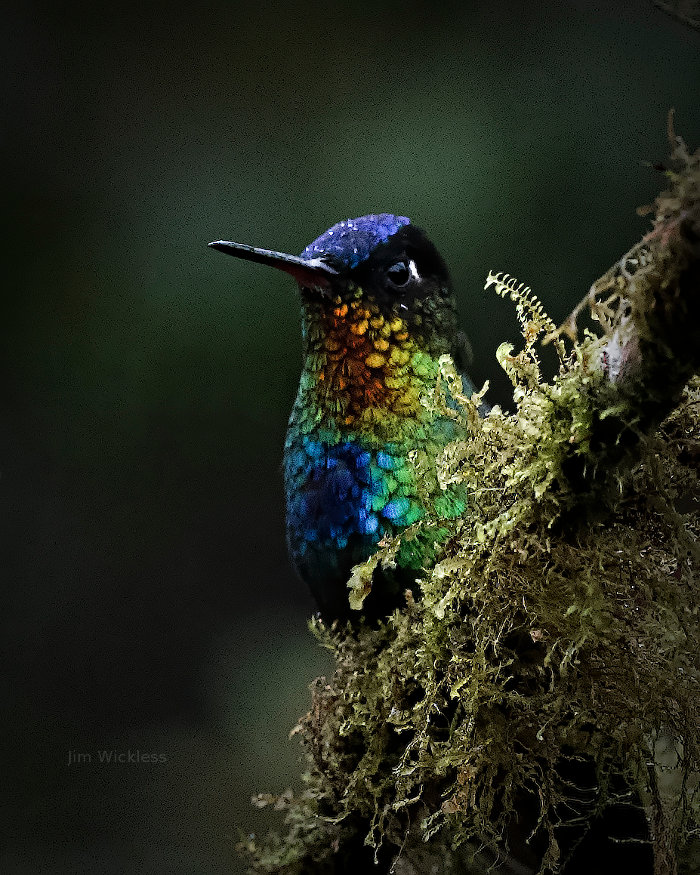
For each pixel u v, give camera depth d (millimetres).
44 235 12180
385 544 3949
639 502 3439
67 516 13977
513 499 3568
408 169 11359
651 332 2996
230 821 10727
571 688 3637
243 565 14547
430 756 3725
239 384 11633
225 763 11359
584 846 4148
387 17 12117
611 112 11188
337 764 4309
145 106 12734
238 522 14438
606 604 3480
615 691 3631
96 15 13125
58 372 12008
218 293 11516
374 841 4281
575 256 10820
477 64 11625
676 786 4246
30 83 12922
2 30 13195
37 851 11172
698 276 2861
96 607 14352
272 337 11438
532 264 10828
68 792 11859
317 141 11852
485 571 3572
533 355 3527
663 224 2914
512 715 3703
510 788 3738
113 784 11859
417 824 4223
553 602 3521
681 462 3516
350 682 4184
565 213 10914
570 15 11594
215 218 11789
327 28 12297
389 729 4074
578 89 11312
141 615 14359
